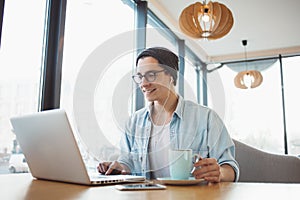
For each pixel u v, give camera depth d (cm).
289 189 73
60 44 174
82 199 57
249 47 456
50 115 77
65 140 75
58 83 171
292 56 473
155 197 60
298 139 455
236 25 380
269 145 465
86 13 211
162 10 334
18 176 106
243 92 485
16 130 95
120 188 70
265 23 374
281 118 467
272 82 479
